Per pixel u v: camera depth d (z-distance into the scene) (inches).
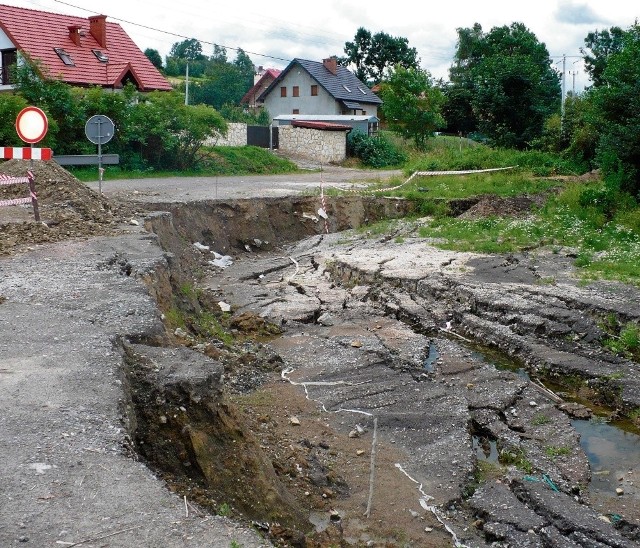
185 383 261.7
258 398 390.0
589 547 261.0
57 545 166.7
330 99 2199.8
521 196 988.6
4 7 1343.5
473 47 2438.5
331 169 1475.1
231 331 509.4
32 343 290.7
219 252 773.3
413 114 1847.9
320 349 474.3
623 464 337.7
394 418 367.9
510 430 365.7
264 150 1446.9
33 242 501.7
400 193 994.7
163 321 370.9
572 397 419.8
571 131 1358.3
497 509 285.9
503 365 466.9
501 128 1530.5
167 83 1473.9
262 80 2664.9
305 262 727.1
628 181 922.1
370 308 571.8
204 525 179.8
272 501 258.5
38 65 1067.3
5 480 190.7
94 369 262.8
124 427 227.6
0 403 233.9
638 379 417.1
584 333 480.4
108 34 1477.6
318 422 363.9
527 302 528.7
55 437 214.2
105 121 692.1
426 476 315.0
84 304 355.3
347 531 273.4
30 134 543.5
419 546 266.5
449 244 733.3
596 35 2304.4
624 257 653.3
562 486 310.3
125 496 189.0
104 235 538.9
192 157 1205.1
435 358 463.5
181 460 247.4
